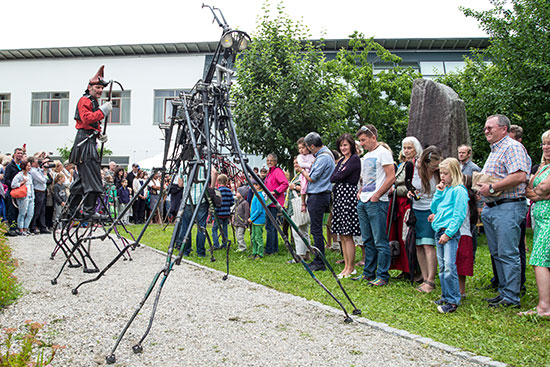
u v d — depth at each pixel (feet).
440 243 13.82
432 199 15.52
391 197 18.45
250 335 11.46
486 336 11.53
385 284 17.22
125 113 76.48
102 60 77.20
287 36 40.55
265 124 39.09
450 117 22.30
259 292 15.96
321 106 39.47
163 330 11.75
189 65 75.56
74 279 17.62
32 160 33.22
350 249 18.89
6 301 13.56
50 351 10.11
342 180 18.75
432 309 13.98
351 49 74.90
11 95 78.38
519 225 14.30
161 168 16.43
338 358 10.05
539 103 35.81
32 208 32.14
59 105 77.77
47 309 13.23
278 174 24.44
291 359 9.95
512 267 14.21
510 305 14.21
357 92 61.67
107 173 43.78
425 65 75.05
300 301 14.69
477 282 17.97
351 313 13.44
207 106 13.26
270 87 39.58
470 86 47.06
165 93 76.13
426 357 10.19
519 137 18.20
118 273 19.08
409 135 23.66
